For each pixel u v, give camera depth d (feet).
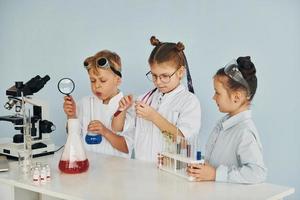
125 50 8.91
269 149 7.46
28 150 5.71
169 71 6.55
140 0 8.61
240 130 5.14
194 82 8.06
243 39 7.49
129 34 8.82
